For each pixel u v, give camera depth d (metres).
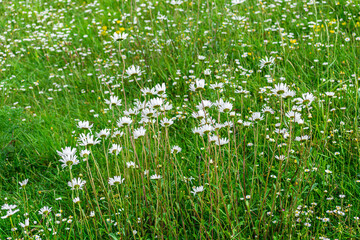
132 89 4.72
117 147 2.49
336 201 2.63
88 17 7.41
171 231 2.38
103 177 3.18
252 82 4.20
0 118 3.92
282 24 5.66
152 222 2.63
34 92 5.26
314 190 2.67
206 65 4.73
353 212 2.54
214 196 2.55
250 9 6.28
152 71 4.91
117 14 7.10
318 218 2.46
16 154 3.76
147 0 7.20
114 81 4.95
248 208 2.32
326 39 4.89
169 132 3.73
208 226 2.55
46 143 3.88
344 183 2.77
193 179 2.93
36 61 6.14
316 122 3.20
